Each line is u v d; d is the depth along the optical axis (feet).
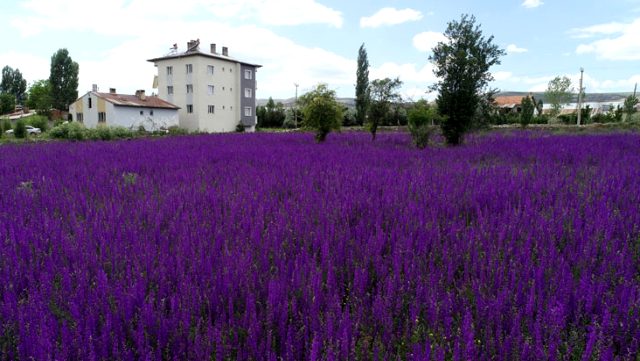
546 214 18.53
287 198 22.97
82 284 11.07
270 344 8.81
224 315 9.84
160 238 15.61
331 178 29.04
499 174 29.27
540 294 10.51
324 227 16.52
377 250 13.88
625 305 9.85
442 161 40.81
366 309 10.46
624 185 25.30
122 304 10.01
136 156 46.91
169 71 167.43
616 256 13.15
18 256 13.58
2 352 8.55
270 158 43.09
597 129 101.96
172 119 160.45
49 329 8.96
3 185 26.81
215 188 25.82
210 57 164.04
